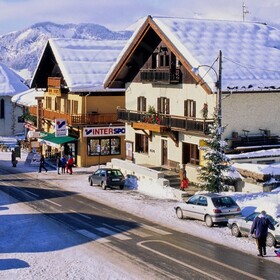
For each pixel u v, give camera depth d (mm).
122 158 56625
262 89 38344
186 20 43719
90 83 55438
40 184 43469
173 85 42750
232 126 38656
